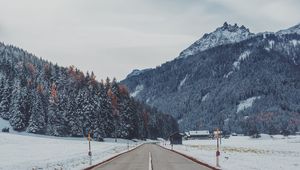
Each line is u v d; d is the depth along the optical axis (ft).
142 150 222.48
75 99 442.09
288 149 266.98
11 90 474.08
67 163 106.32
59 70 593.42
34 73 641.40
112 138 466.70
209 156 144.87
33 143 281.74
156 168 93.15
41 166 94.07
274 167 92.12
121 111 497.05
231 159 125.59
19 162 104.78
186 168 92.79
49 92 481.46
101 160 120.26
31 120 426.51
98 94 455.63
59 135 429.38
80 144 312.50
